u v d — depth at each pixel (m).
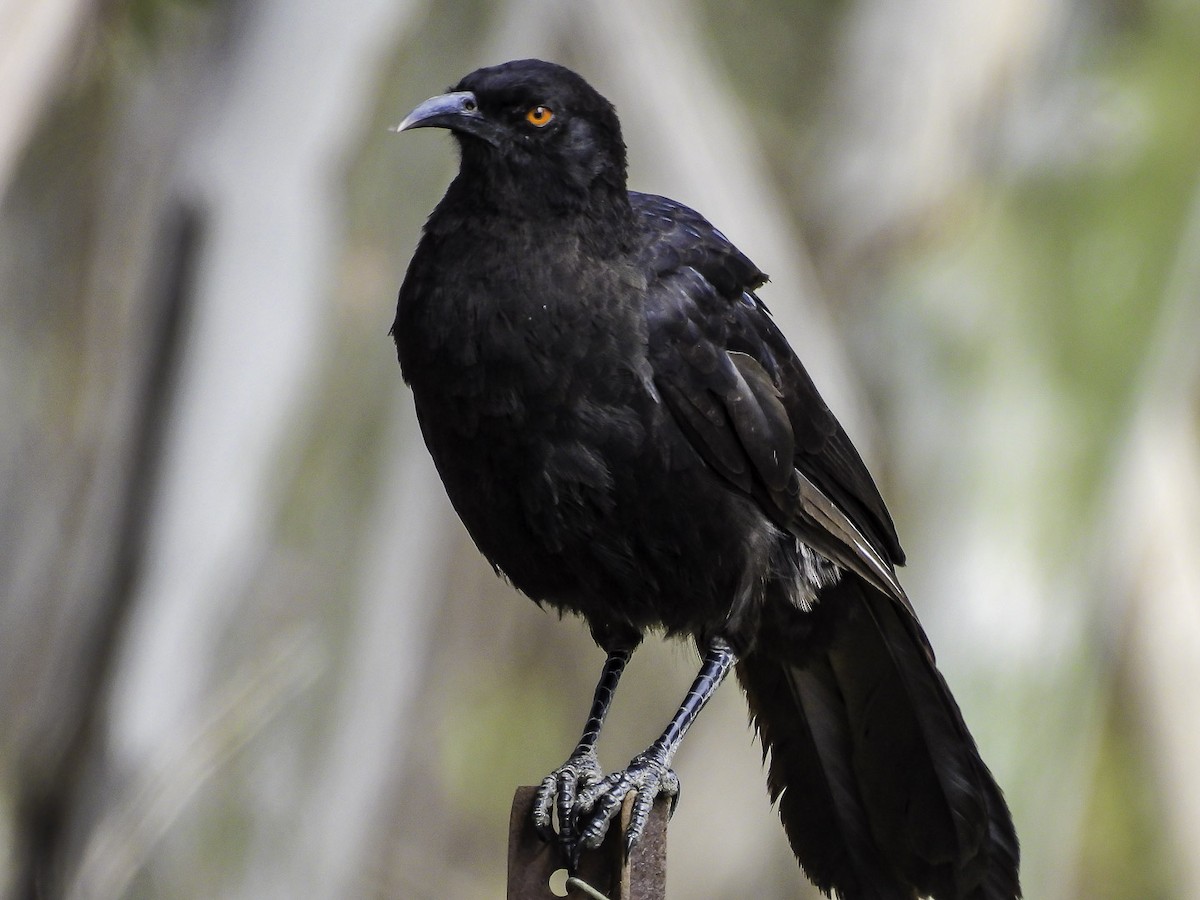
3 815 11.75
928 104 15.69
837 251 15.96
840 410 14.68
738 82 19.38
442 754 18.56
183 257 12.44
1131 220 15.20
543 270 9.48
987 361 15.09
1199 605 15.99
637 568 9.91
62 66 11.66
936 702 10.26
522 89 9.55
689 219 10.29
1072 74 15.74
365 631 12.80
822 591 10.41
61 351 13.62
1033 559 14.61
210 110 12.61
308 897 12.59
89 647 12.33
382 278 12.97
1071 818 14.54
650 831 8.56
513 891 8.56
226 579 12.25
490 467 9.70
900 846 10.27
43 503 13.23
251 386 12.34
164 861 11.88
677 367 9.70
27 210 13.84
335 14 12.55
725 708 16.64
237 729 10.58
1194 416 16.98
